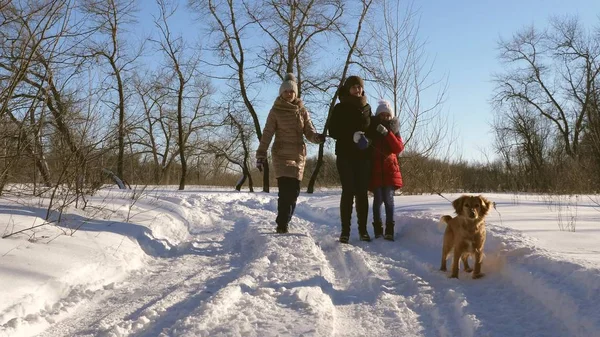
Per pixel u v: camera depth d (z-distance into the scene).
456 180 16.02
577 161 16.42
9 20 5.92
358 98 7.47
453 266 5.29
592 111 20.89
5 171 6.57
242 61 22.23
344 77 21.62
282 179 7.92
